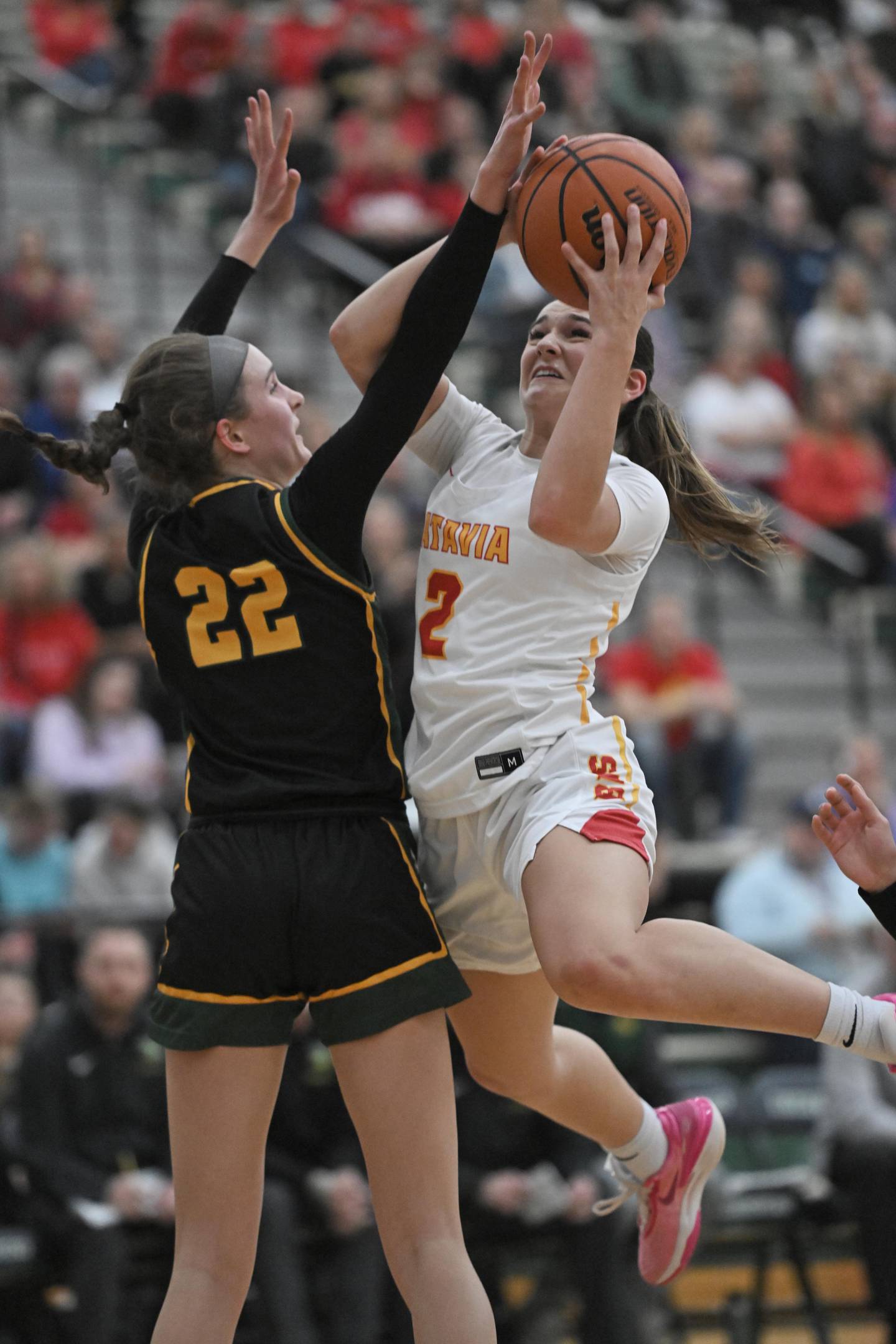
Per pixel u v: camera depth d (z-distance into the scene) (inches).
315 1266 378.3
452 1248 197.2
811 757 663.8
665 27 992.2
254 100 242.4
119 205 813.2
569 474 196.2
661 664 576.4
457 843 213.5
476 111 844.0
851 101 1010.1
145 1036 384.2
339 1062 202.1
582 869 196.7
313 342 746.2
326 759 204.2
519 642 209.0
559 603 209.9
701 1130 245.8
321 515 202.7
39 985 415.8
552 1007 224.5
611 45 951.0
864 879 213.8
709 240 789.2
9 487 612.1
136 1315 364.5
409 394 200.7
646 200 202.5
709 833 555.5
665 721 559.2
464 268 202.1
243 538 206.7
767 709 680.4
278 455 215.8
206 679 207.6
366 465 201.2
